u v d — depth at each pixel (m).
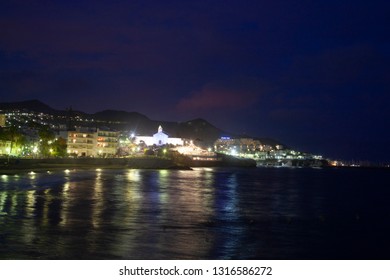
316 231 56.47
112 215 62.34
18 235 45.31
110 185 117.25
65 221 55.22
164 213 66.88
